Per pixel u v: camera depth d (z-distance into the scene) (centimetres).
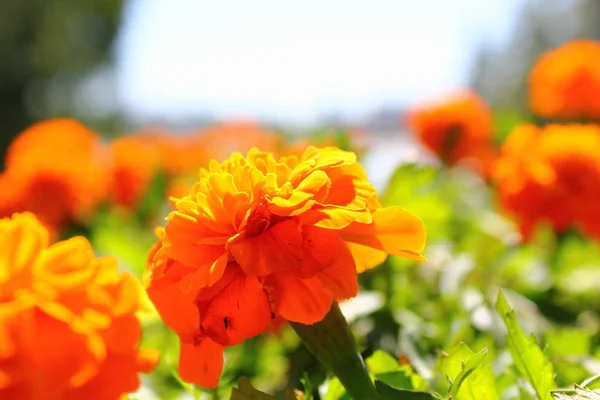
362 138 48
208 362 17
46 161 45
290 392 18
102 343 15
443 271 31
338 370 17
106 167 50
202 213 17
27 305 15
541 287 32
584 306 32
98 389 15
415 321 26
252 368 25
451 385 17
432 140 51
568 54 50
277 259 16
